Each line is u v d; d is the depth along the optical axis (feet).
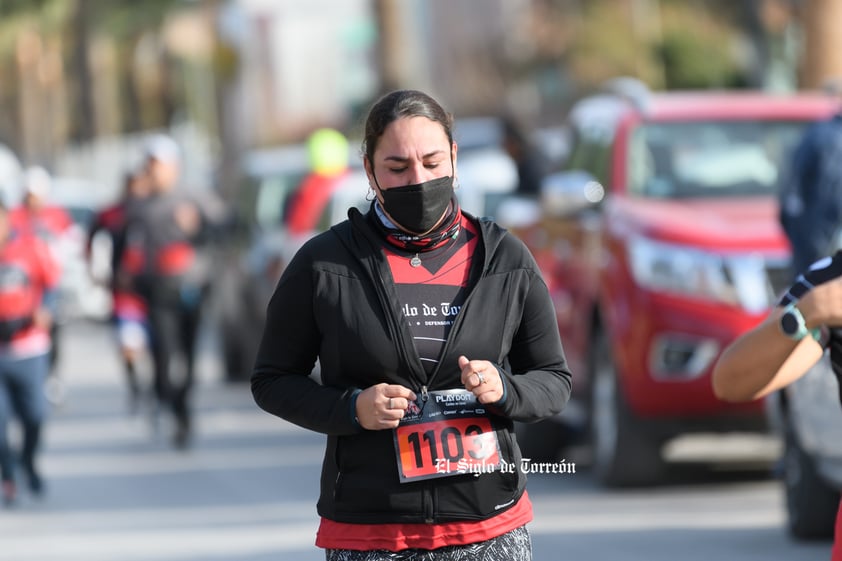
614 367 85.20
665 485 89.45
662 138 94.38
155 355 116.78
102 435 125.80
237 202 157.58
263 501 91.81
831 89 74.74
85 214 263.90
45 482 103.35
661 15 278.46
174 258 116.47
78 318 255.91
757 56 207.72
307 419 38.09
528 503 39.24
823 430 68.69
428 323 38.11
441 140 37.68
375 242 38.55
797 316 33.63
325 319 38.34
